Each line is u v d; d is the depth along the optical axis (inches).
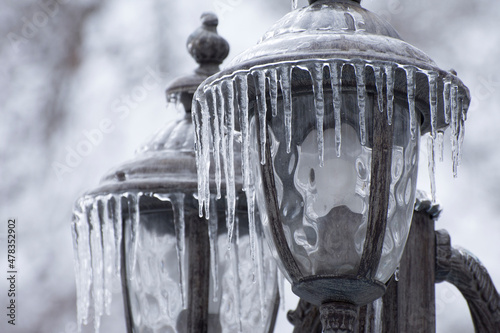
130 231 204.7
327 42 151.5
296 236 152.9
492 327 197.8
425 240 191.3
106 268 209.9
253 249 163.5
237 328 200.8
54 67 684.1
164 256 203.2
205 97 160.9
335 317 151.9
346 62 149.0
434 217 193.8
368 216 151.1
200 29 229.5
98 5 702.5
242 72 153.2
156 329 201.6
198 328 198.8
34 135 658.8
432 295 189.6
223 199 202.5
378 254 150.9
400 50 153.6
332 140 152.6
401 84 154.6
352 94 153.3
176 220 201.0
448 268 192.9
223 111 158.9
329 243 151.1
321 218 151.7
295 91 154.6
